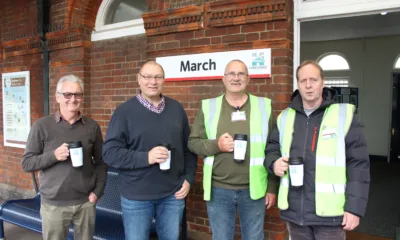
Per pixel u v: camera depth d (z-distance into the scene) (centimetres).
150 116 261
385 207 578
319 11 347
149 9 436
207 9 382
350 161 226
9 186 622
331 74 1215
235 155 256
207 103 289
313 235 240
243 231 278
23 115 595
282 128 250
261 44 352
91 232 288
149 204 262
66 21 520
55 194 264
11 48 605
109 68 496
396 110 1117
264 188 271
